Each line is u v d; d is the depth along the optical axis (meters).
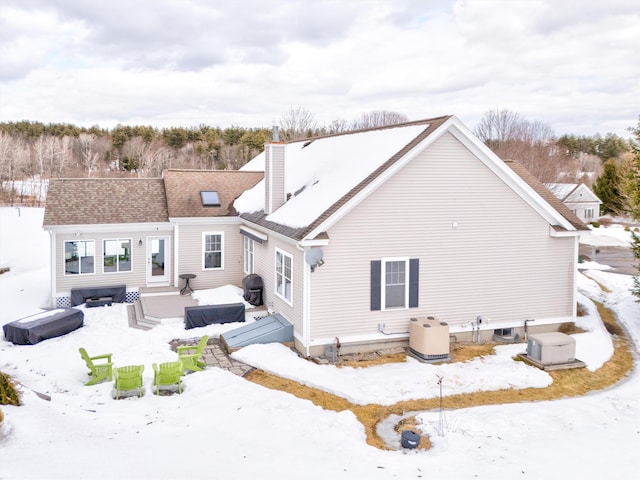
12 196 73.00
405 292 17.58
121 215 24.12
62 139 109.12
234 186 27.12
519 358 16.80
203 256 25.11
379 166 17.16
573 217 19.97
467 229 18.12
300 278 16.98
